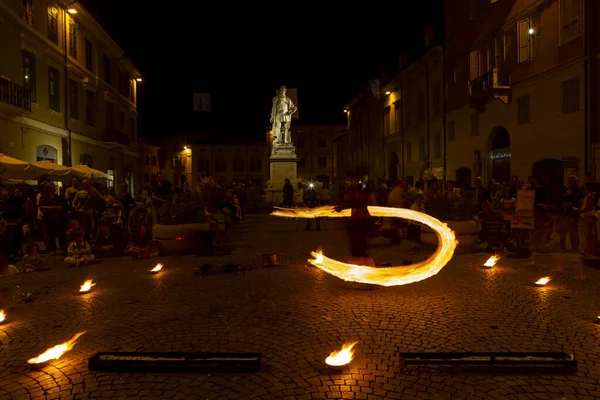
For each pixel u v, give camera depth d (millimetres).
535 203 11773
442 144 31406
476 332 5324
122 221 12219
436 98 32219
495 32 24344
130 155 36875
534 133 21281
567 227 11289
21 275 9094
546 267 9250
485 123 25672
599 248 10484
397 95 41406
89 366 4348
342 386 3965
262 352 4762
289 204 26422
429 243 11891
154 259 10914
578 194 11789
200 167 81625
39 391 3943
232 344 5004
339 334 5285
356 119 57500
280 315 6070
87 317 6105
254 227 18922
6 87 17922
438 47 30750
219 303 6719
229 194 19312
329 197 26688
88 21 27078
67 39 24781
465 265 9555
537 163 21344
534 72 21172
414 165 37219
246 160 82062
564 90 19203
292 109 31750
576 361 4215
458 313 6082
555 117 19781
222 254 11484
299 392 3867
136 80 39750
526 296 6938
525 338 5117
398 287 7582
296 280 8258
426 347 4855
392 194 13711
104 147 30703
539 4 20625
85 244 10391
